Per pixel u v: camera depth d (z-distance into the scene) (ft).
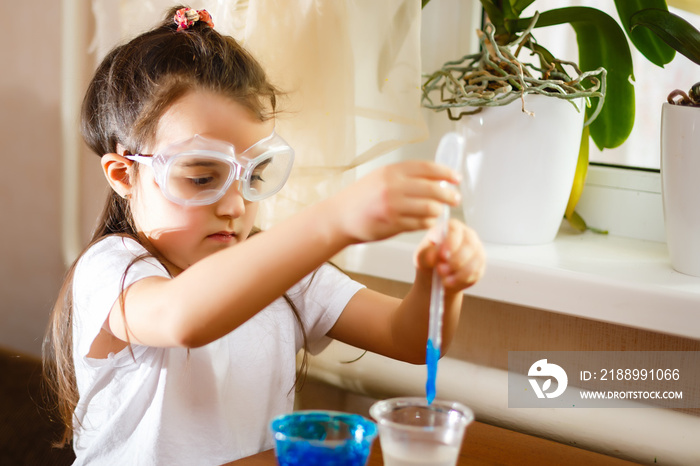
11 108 5.29
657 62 3.73
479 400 3.83
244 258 2.30
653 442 3.45
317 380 4.22
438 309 2.18
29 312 5.48
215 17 4.00
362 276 4.21
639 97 4.11
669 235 3.48
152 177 3.05
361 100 3.78
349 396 4.16
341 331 3.58
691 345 3.40
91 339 2.91
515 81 3.58
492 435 3.20
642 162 4.16
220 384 3.37
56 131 5.14
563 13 3.71
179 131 3.01
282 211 3.90
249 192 2.93
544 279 3.41
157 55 3.13
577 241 4.07
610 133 3.94
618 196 4.19
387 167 2.12
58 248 5.27
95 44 4.83
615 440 3.53
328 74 3.69
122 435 3.27
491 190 3.78
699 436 3.37
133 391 3.23
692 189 3.32
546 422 3.69
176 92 3.02
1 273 5.56
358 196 2.11
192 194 2.88
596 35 3.83
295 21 3.69
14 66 5.22
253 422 3.48
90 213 5.11
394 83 3.74
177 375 3.26
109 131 3.25
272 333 3.57
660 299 3.18
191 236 3.05
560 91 3.54
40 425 4.41
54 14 4.99
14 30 5.17
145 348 3.17
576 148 3.77
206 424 3.32
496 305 3.82
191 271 2.44
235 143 3.03
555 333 3.69
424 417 2.19
